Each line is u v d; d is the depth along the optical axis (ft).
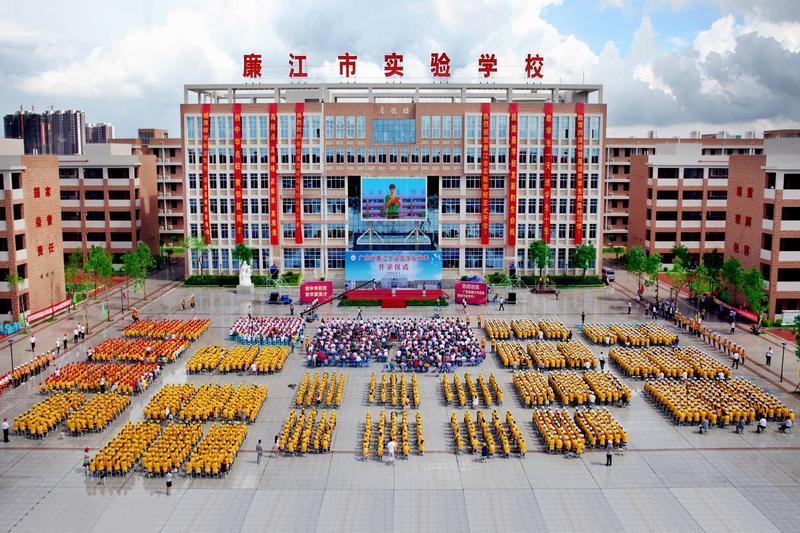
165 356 225.56
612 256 471.21
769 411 182.39
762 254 287.07
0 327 262.47
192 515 136.87
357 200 365.40
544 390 193.77
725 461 160.45
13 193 266.57
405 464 158.10
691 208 408.05
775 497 144.97
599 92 363.15
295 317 281.54
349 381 210.38
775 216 275.59
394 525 134.21
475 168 363.15
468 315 291.99
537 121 360.48
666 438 172.24
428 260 322.96
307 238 370.32
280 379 211.82
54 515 136.77
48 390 200.13
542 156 362.94
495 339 250.37
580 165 363.15
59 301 302.86
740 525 134.62
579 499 143.74
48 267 293.43
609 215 492.54
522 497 144.46
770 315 280.72
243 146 361.51
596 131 362.53
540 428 171.22
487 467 156.87
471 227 369.91
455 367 223.51
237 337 251.80
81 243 403.34
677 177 406.62
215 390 190.70
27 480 150.41
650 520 136.15
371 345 233.96
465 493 145.79
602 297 331.98
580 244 368.89
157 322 265.75
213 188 365.81
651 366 214.07
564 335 251.39
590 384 201.36
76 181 398.83
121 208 399.24
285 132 359.87
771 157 280.10
